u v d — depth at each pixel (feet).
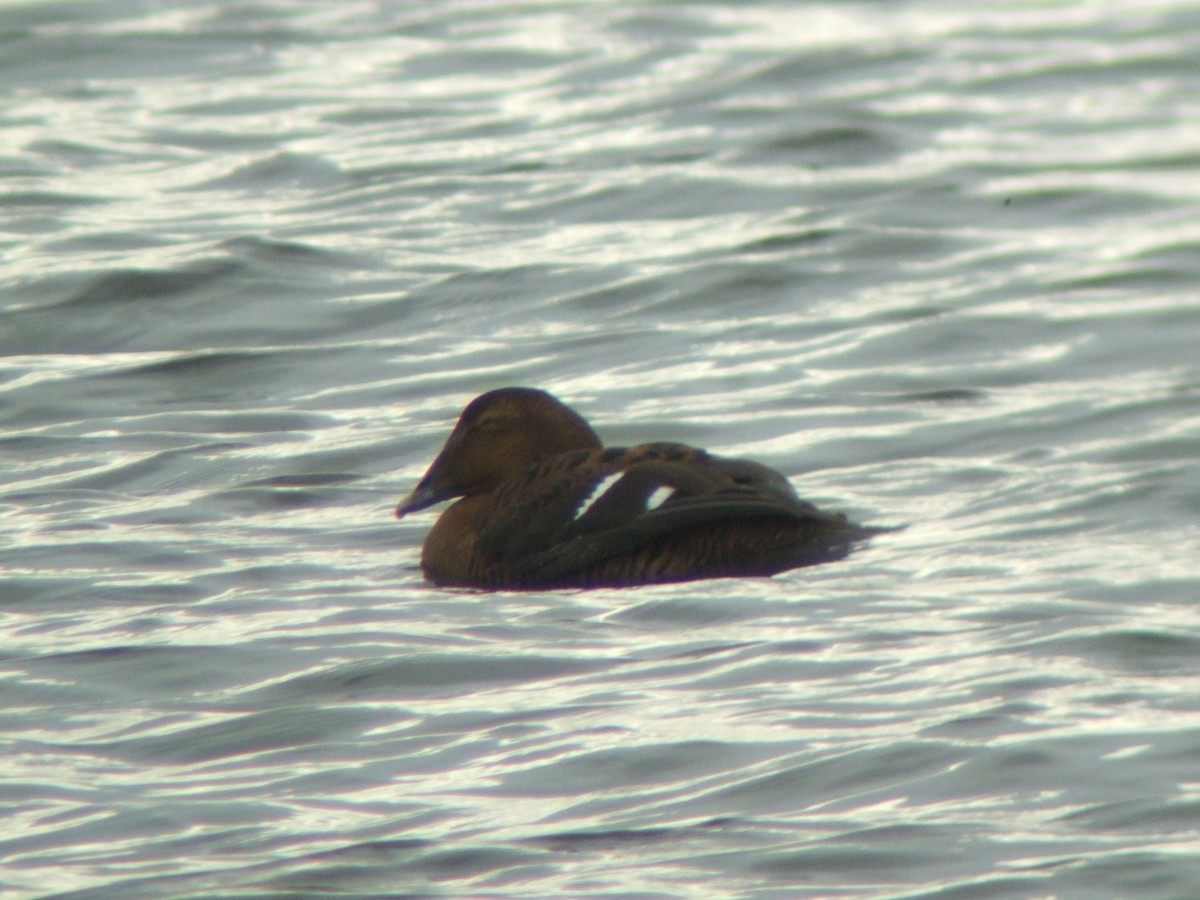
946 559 41.04
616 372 59.93
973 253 73.05
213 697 34.01
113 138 89.25
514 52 107.34
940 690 32.71
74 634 37.73
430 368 60.75
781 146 87.71
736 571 40.37
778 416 54.70
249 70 102.78
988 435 52.03
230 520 46.37
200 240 73.41
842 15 118.73
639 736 31.22
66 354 63.31
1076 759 29.50
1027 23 116.57
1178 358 59.77
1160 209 78.84
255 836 27.89
